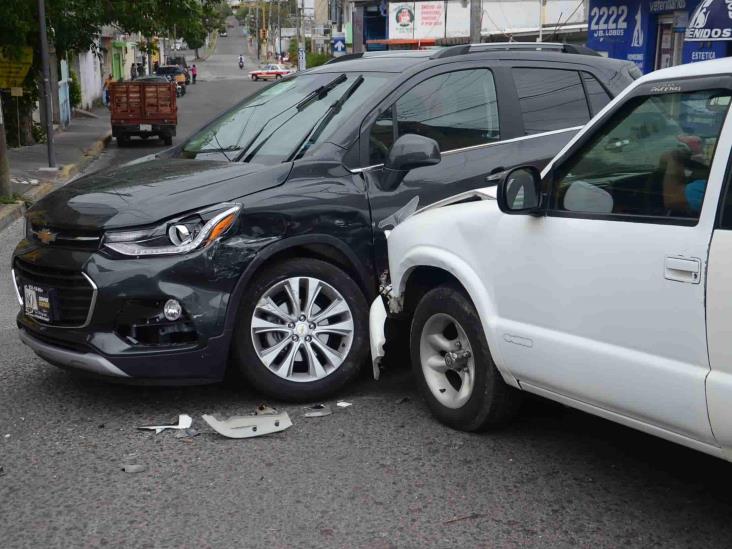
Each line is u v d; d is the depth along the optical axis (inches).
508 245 164.6
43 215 202.7
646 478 166.2
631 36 812.6
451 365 183.3
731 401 123.0
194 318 186.7
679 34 751.7
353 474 167.8
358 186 208.7
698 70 138.6
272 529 146.9
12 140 986.7
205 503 156.4
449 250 180.2
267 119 233.9
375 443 182.2
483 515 151.3
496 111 232.5
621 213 144.3
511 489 161.3
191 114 1691.7
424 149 201.2
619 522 148.8
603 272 143.9
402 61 232.2
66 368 198.8
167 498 158.4
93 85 1941.4
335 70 242.2
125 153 1040.8
